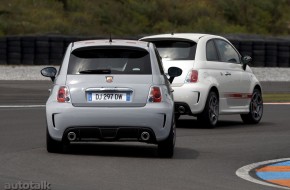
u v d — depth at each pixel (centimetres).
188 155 2533
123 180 1947
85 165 2198
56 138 2392
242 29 11256
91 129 2355
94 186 1839
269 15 11888
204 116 3438
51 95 2408
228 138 3100
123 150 2600
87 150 2566
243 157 2530
